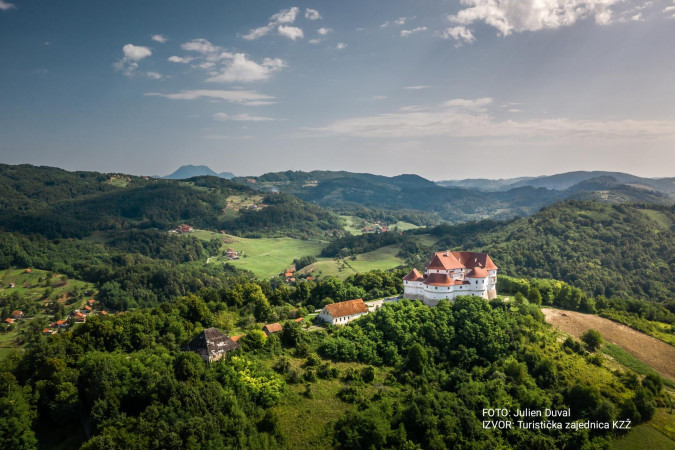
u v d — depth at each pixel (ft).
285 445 304.09
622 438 369.30
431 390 384.06
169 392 302.04
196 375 321.52
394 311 472.44
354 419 324.60
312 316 510.99
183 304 456.45
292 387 356.79
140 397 301.02
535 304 585.22
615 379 433.07
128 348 377.71
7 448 269.44
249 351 386.32
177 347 382.63
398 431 325.42
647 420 391.04
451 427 344.08
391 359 421.18
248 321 468.75
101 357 328.70
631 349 511.81
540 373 426.51
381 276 634.02
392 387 384.06
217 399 310.04
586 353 474.90
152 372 314.76
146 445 268.00
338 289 578.66
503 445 349.00
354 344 422.82
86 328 376.07
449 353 438.40
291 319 492.54
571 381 421.59
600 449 350.84
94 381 304.71
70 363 334.44
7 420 274.57
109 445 258.57
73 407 294.87
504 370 421.18
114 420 281.74
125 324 391.24
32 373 327.26
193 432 279.08
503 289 640.17
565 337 513.04
